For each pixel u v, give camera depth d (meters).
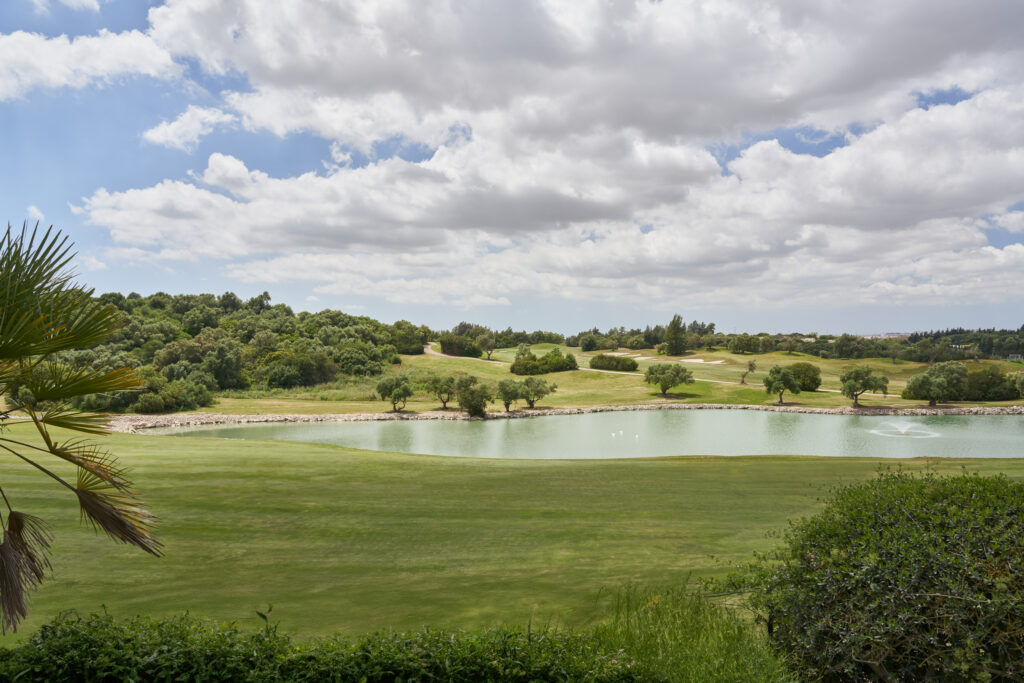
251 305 164.25
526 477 19.81
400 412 77.19
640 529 13.31
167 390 75.69
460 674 5.16
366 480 18.88
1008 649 5.12
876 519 6.27
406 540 12.43
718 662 5.52
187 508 14.60
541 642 5.63
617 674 5.25
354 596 9.24
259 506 15.01
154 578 9.88
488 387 77.25
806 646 5.75
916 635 5.24
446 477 19.75
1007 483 6.59
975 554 5.47
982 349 182.75
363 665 5.14
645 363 137.75
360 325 135.88
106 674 4.88
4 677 4.81
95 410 5.01
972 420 71.06
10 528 5.09
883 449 50.06
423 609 8.70
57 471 17.73
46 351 4.58
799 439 56.41
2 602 4.70
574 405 87.12
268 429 63.09
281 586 9.67
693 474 20.28
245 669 5.05
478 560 11.14
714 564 10.72
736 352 154.88
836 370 125.19
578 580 9.97
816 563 6.08
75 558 10.66
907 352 144.12
